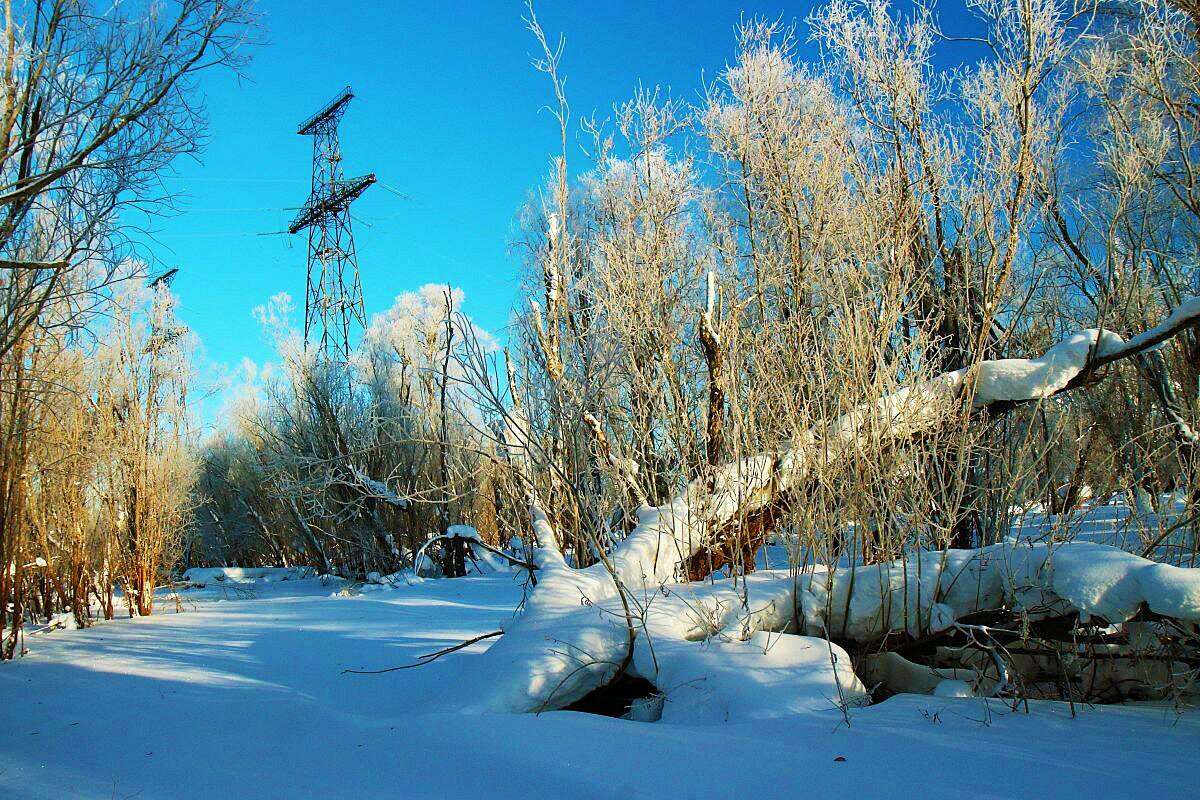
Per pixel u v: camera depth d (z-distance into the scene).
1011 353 9.55
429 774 4.08
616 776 3.81
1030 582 5.53
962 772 3.81
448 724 4.68
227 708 5.77
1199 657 5.31
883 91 9.15
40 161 7.71
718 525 6.84
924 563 5.95
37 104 7.26
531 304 7.81
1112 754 4.05
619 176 10.23
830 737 4.32
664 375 8.16
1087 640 5.56
